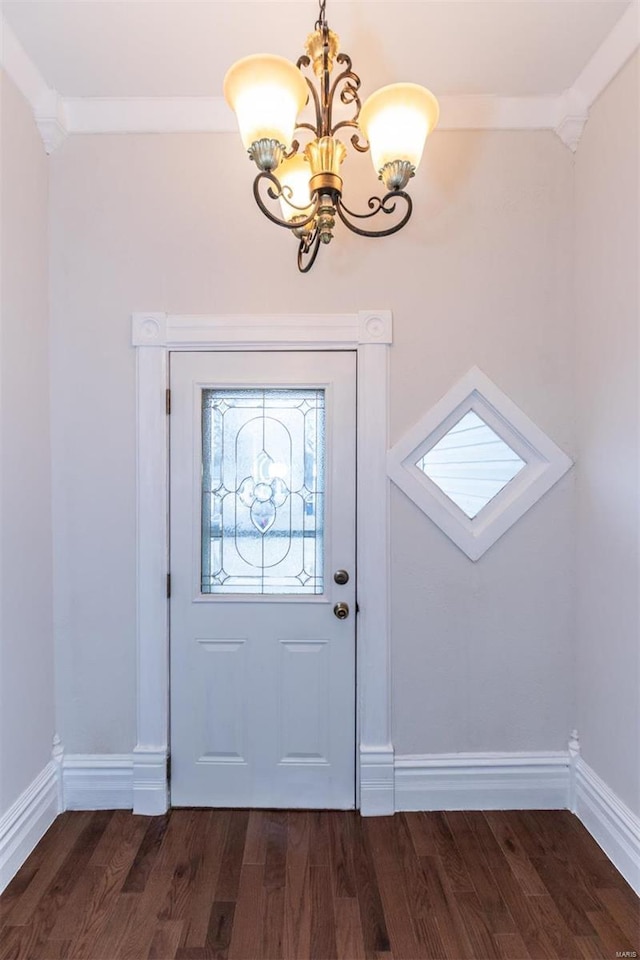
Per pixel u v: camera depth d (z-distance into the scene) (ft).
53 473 7.44
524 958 5.23
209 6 5.89
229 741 7.52
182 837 6.90
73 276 7.41
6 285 6.40
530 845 6.75
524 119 7.40
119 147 7.41
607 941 5.40
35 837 6.73
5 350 6.38
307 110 7.30
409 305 7.43
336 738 7.50
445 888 6.06
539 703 7.53
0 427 6.27
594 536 7.02
